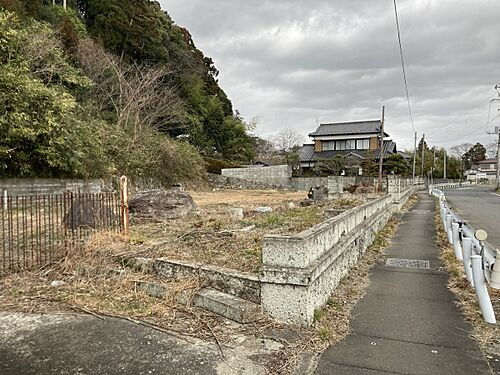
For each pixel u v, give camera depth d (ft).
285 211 34.47
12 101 33.19
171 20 108.17
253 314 11.12
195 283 13.28
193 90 103.04
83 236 19.10
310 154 134.41
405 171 108.37
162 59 91.30
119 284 14.48
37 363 9.07
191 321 11.43
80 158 41.04
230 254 16.14
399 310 12.80
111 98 64.59
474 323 11.64
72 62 62.95
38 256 17.01
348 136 130.31
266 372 8.67
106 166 47.60
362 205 23.71
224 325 11.00
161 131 85.46
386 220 35.42
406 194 64.95
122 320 11.58
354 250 18.75
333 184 58.08
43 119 35.50
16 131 32.09
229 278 12.46
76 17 73.51
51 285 14.44
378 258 20.97
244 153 126.41
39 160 36.52
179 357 9.33
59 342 10.12
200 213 31.55
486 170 252.62
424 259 20.88
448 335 10.77
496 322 11.66
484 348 9.95
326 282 12.89
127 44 82.99
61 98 38.55
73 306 12.59
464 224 20.83
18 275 15.26
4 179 34.47
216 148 119.03
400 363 9.14
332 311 12.30
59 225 21.62
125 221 20.42
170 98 79.87
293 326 10.73
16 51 37.32
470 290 14.85
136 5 85.92
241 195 66.08
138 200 28.50
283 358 9.27
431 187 109.40
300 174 110.32
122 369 8.80
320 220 26.76
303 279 10.53
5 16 36.65
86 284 14.56
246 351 9.61
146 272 15.24
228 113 130.82
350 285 15.47
